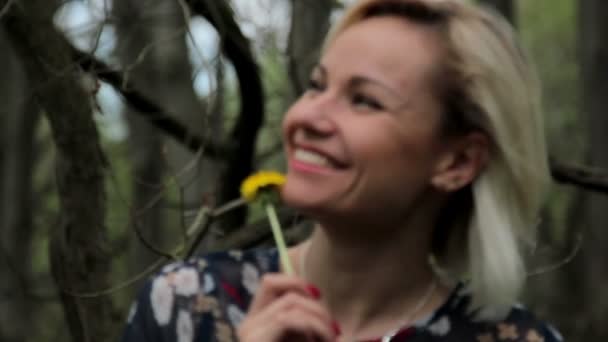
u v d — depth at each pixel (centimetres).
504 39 236
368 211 227
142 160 833
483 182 238
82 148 415
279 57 566
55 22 441
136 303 242
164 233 834
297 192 225
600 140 920
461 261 250
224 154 516
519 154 237
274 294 213
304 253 244
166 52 736
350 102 227
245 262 246
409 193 231
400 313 240
